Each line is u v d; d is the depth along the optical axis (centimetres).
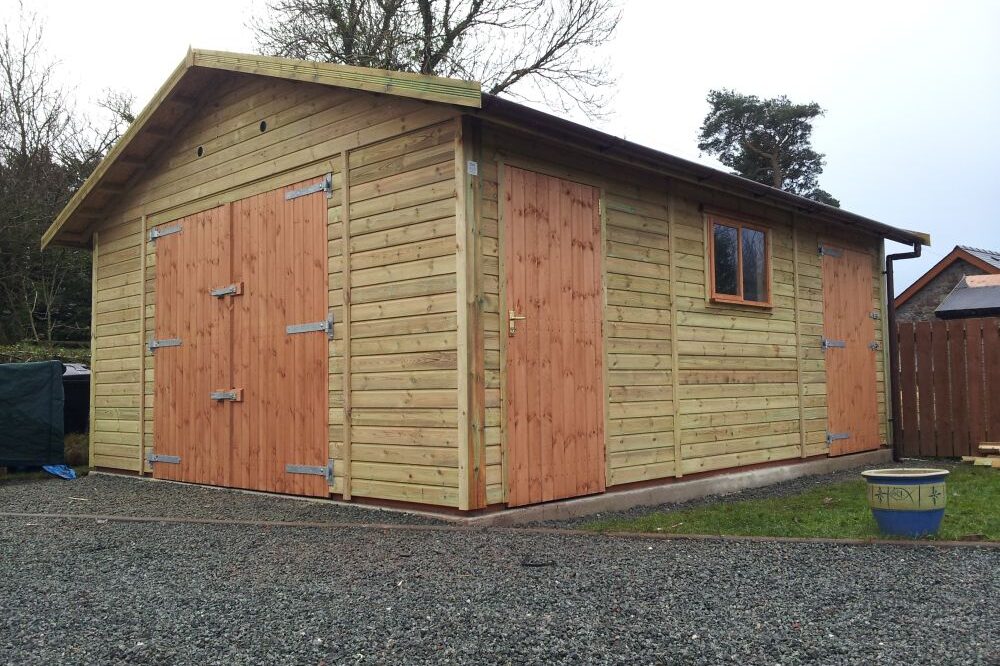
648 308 797
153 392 960
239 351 837
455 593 420
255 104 838
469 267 627
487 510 632
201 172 905
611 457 743
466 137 635
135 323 995
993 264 2248
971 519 617
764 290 964
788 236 1007
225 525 637
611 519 677
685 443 827
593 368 732
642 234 797
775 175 3719
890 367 1181
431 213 652
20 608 409
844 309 1105
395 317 677
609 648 335
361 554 520
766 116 3738
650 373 793
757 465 924
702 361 858
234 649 342
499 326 650
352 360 715
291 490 769
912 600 402
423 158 662
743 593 417
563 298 707
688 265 849
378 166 702
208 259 886
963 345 1139
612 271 760
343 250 726
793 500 771
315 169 764
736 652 330
